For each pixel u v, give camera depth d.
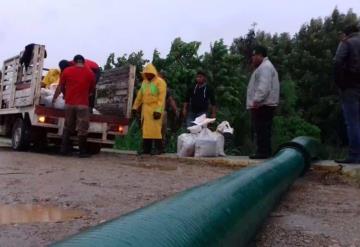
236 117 18.14
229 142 15.97
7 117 12.05
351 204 5.46
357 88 7.44
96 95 12.62
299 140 7.93
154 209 2.17
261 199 3.61
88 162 9.06
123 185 6.05
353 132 7.59
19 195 5.05
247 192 3.24
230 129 10.43
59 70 11.95
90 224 3.92
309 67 28.12
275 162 5.14
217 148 10.02
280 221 4.38
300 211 4.92
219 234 2.36
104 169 7.85
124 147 14.30
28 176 6.45
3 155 9.56
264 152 8.91
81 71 10.11
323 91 27.53
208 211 2.41
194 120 10.82
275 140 18.31
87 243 1.60
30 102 10.49
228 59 18.77
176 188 5.99
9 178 6.18
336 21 29.88
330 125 26.83
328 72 27.39
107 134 10.93
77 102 10.06
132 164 9.12
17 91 11.35
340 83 7.43
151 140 11.23
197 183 6.52
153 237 1.81
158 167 8.70
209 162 9.30
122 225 1.85
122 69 11.48
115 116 11.11
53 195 5.14
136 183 6.30
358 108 7.52
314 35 29.33
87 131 10.24
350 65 7.29
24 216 4.12
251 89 8.74
